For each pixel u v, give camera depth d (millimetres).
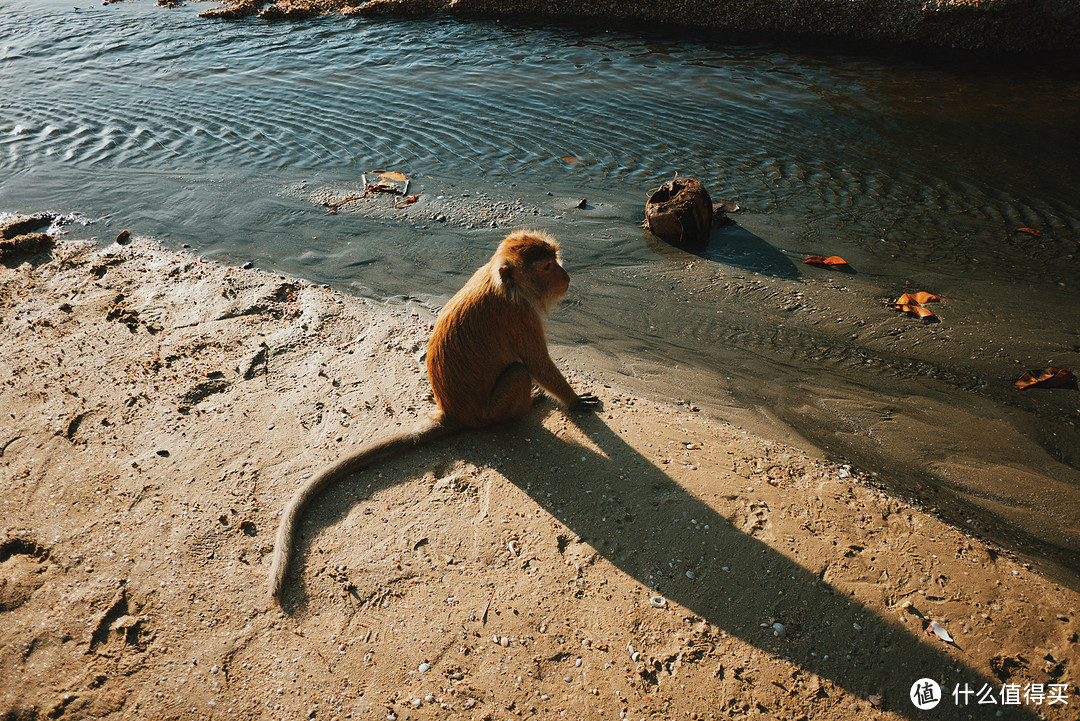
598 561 1762
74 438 2059
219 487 1934
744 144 3354
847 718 1548
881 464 2031
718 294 2609
